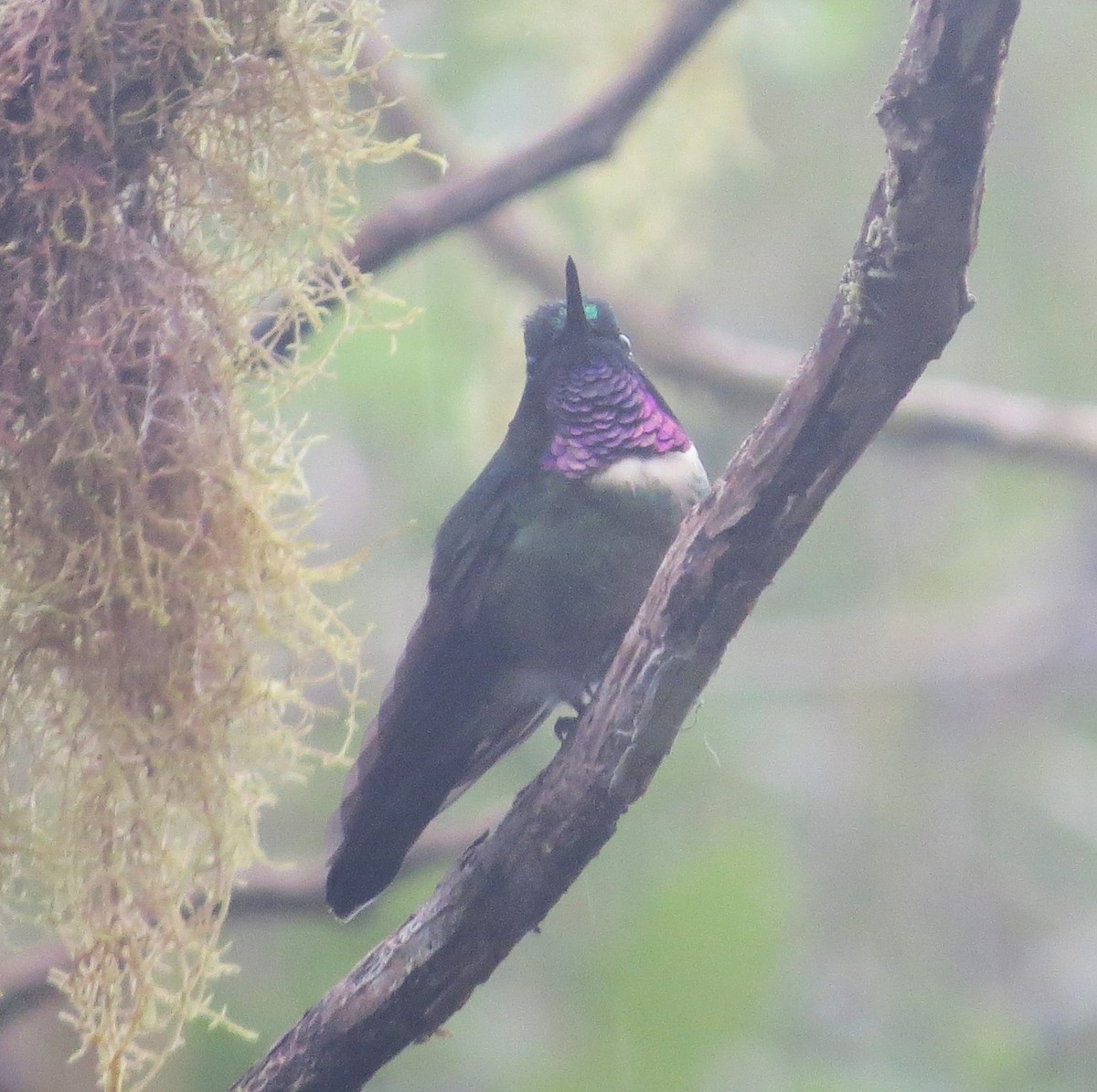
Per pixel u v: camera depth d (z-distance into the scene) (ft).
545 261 40.86
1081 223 51.65
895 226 17.03
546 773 21.06
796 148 51.42
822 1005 40.93
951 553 57.98
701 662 19.86
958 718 56.90
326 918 28.66
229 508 21.76
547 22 40.32
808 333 52.54
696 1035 29.99
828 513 58.49
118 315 21.72
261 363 22.71
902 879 51.34
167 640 21.43
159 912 21.07
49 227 21.72
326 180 22.74
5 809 21.45
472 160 39.09
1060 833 53.52
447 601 25.52
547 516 25.38
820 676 55.42
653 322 41.11
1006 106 51.72
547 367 26.37
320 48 22.54
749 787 46.70
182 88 22.11
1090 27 51.29
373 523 50.24
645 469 25.63
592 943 31.07
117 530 21.12
